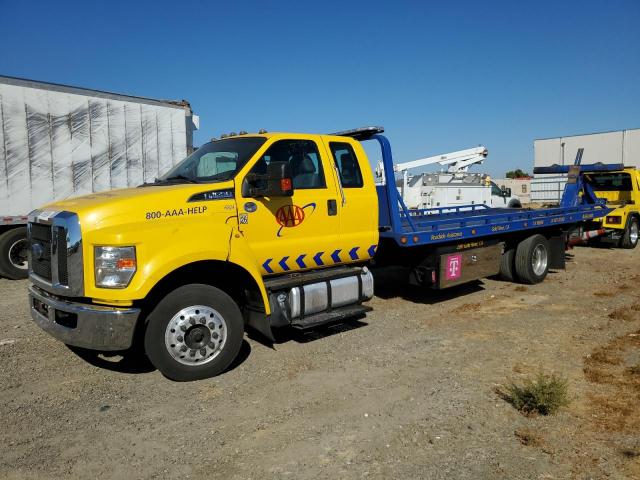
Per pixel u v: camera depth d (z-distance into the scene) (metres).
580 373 5.13
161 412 4.37
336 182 6.25
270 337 5.36
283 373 5.22
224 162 5.67
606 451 3.66
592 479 3.34
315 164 6.14
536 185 30.64
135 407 4.47
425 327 6.81
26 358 5.64
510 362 5.48
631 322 6.89
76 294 4.58
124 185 11.57
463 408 4.39
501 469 3.46
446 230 7.56
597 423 4.07
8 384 4.95
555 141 53.91
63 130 10.59
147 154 11.94
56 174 10.54
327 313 6.02
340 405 4.47
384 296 8.69
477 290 9.13
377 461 3.59
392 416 4.26
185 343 4.91
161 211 4.80
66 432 4.03
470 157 21.31
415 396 4.64
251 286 5.43
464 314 7.46
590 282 9.79
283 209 5.70
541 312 7.55
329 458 3.63
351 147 6.57
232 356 5.18
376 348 5.96
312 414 4.31
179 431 4.04
